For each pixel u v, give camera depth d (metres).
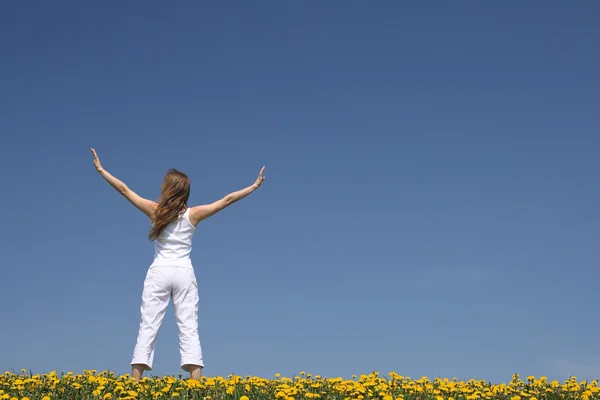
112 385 7.48
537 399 7.65
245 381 7.95
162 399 6.81
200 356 7.83
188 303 7.86
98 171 7.96
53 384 7.51
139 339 7.70
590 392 7.54
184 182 7.90
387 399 6.82
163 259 7.84
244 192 8.13
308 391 7.37
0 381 7.73
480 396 7.74
